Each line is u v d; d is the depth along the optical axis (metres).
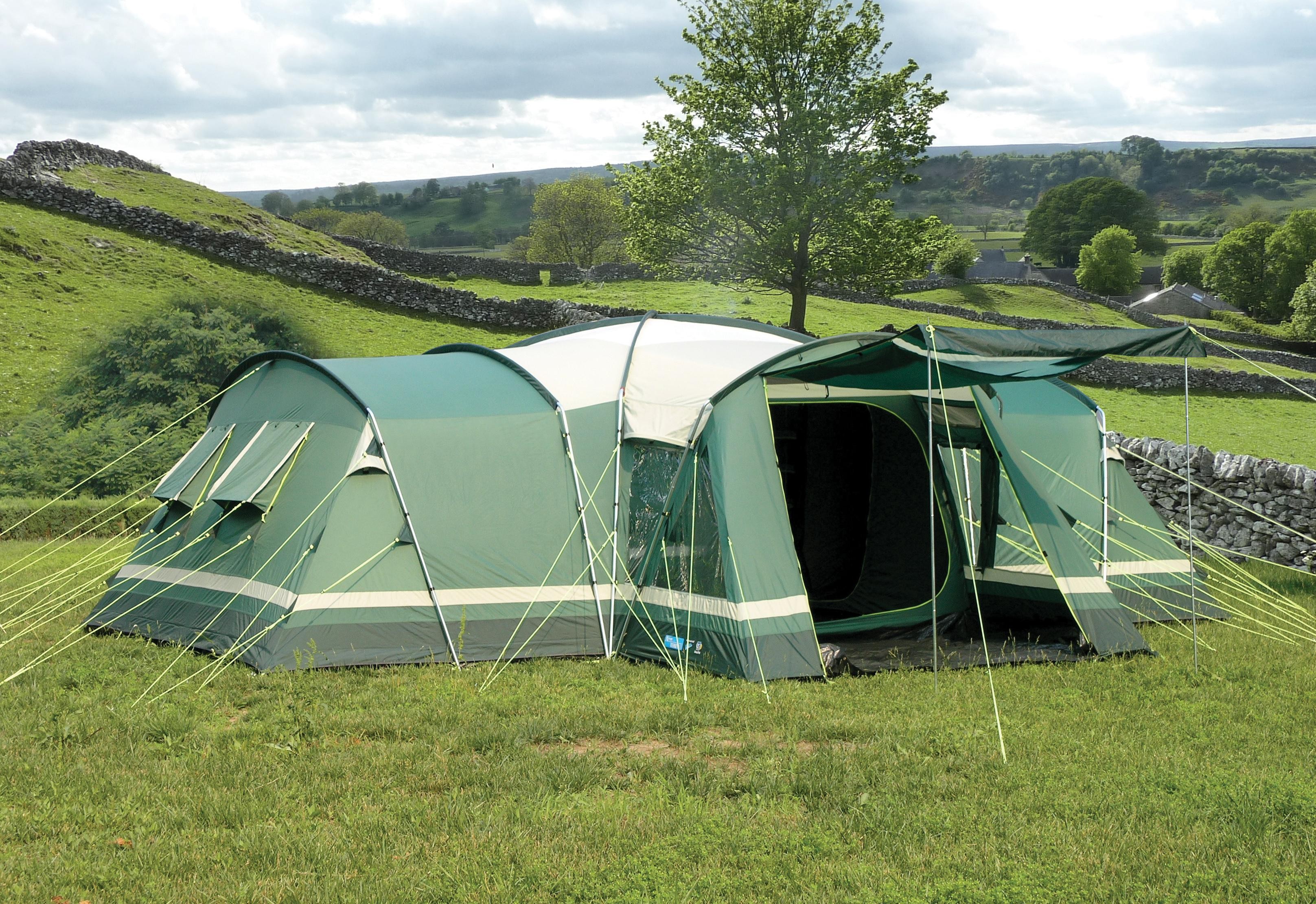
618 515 9.07
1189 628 9.91
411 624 8.23
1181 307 84.19
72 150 38.75
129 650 8.38
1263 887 4.40
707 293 41.94
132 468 19.61
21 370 23.73
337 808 5.26
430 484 8.67
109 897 4.26
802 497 10.65
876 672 8.12
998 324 46.62
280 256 31.86
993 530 10.27
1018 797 5.44
